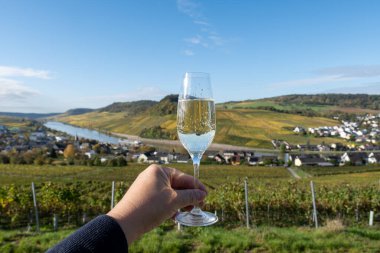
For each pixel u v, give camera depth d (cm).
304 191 2147
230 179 5931
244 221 1692
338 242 788
